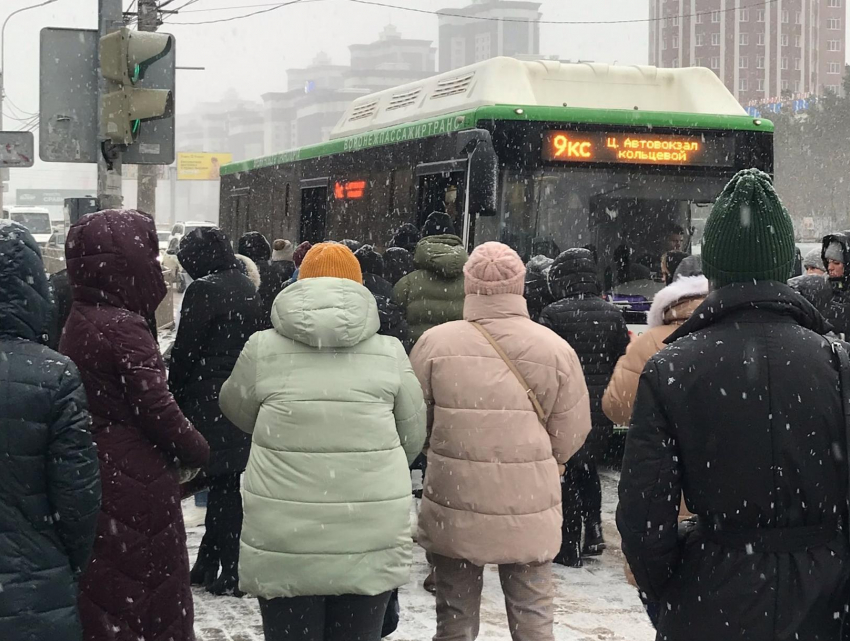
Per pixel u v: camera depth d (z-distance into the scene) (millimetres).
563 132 10586
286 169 16219
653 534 3035
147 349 4246
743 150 10969
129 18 23484
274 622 4141
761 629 2895
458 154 10227
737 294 3082
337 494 4070
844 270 7070
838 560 2945
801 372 2984
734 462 2967
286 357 4215
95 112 8711
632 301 10594
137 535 4246
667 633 3059
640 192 10719
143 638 4262
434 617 6074
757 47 153250
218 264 6176
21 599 3355
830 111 68250
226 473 6121
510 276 4891
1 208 31812
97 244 4266
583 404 4934
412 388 4352
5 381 3404
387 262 8703
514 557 4664
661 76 11672
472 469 4699
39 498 3436
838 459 2969
